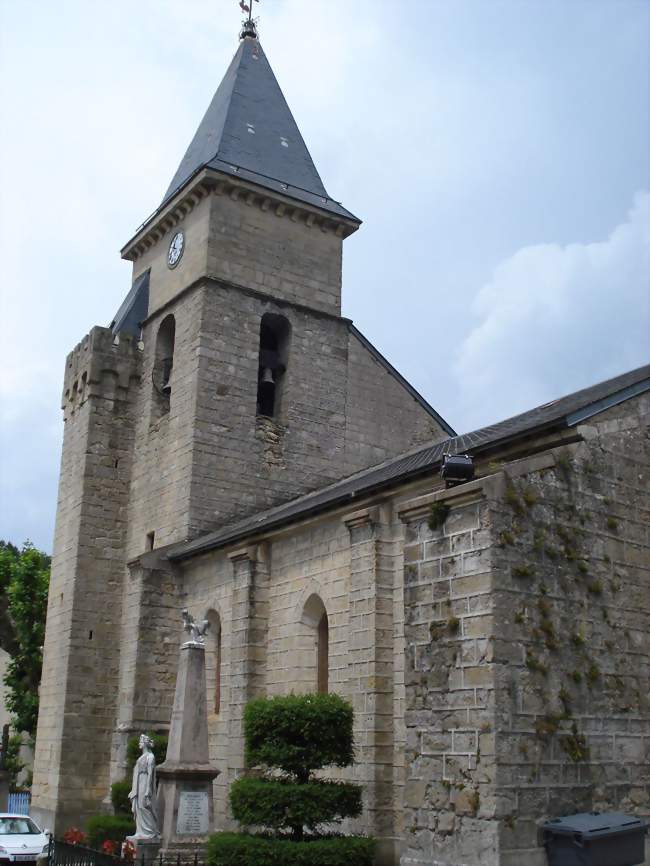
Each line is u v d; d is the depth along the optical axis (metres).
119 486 34.84
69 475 35.62
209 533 30.98
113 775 27.38
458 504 14.60
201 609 27.62
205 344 33.06
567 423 16.36
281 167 37.12
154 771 20.44
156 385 35.22
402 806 19.00
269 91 40.00
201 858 19.28
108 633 33.00
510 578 13.98
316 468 34.19
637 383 17.53
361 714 20.02
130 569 29.59
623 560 15.89
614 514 16.03
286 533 24.25
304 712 18.42
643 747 14.95
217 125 37.88
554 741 13.68
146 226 38.06
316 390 34.94
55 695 32.41
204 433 32.19
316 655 22.91
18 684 48.19
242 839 17.61
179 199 35.88
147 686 27.84
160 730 27.70
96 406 35.12
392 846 18.89
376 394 36.38
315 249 36.56
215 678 26.48
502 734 13.16
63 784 30.38
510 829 12.80
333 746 18.44
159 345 35.72
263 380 34.47
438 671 14.20
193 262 34.84
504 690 13.39
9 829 27.11
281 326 35.56
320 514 22.83
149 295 37.66
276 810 17.81
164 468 33.19
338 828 20.02
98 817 25.44
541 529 14.71
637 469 16.81
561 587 14.66
